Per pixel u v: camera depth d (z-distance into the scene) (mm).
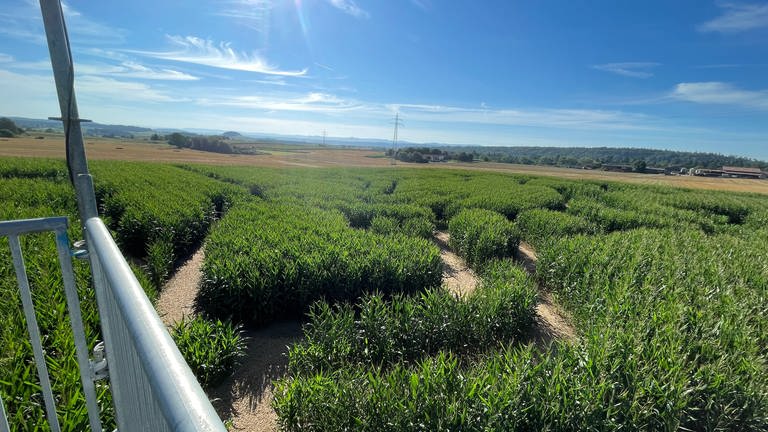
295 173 45438
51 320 4930
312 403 4789
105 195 18578
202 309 8570
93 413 2291
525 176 60875
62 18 2123
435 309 7055
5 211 11172
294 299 8312
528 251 16125
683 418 4461
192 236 13984
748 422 4590
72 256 2076
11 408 3486
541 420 4105
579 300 8523
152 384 942
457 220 15836
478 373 4910
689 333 6094
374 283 8844
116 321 1803
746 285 8719
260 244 9773
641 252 10531
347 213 18375
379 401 4410
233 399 5785
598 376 4727
